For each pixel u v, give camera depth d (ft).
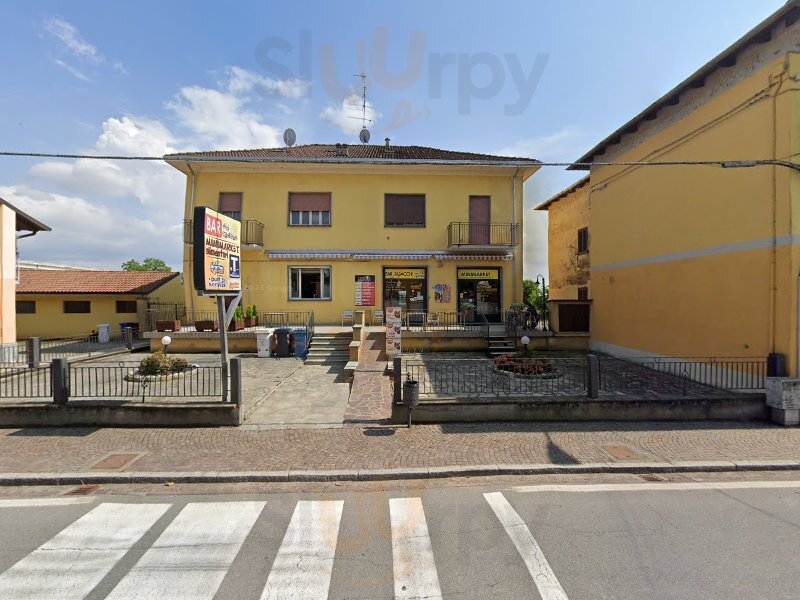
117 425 21.38
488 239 53.26
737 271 26.84
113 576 10.04
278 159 48.70
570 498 14.23
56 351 43.65
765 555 10.80
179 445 18.86
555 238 68.90
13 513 13.28
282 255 51.98
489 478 16.05
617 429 21.17
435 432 20.58
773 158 24.41
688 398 22.62
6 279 40.32
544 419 22.25
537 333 45.24
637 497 14.28
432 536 11.80
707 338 29.30
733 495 14.44
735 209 26.99
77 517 13.01
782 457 17.65
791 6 21.70
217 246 23.79
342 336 44.52
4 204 40.27
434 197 53.21
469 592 9.38
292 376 32.91
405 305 52.95
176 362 31.01
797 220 23.56
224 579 9.91
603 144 40.73
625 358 38.99
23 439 19.63
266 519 12.88
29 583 9.76
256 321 50.49
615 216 40.75
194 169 51.80
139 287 62.75
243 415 22.20
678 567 10.27
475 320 53.01
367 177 53.01
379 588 9.54
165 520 12.81
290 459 17.30
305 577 9.97
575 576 9.93
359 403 25.20
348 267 52.65
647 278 35.91
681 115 31.71
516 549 11.09
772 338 24.50
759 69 25.23
